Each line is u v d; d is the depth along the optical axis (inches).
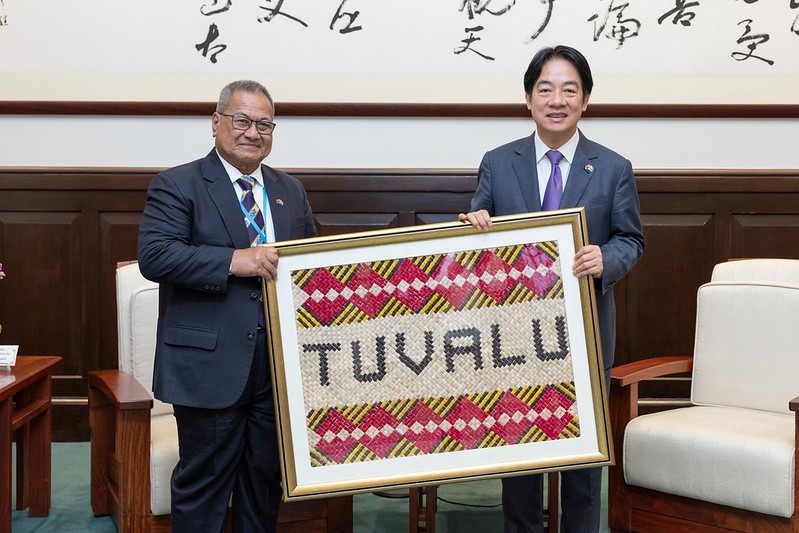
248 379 95.1
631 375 119.0
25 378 121.0
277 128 165.6
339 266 94.4
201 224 95.3
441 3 163.2
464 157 166.7
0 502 117.2
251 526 100.6
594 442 95.3
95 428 129.8
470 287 95.8
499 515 133.4
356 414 93.8
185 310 94.7
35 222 166.1
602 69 164.9
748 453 106.0
